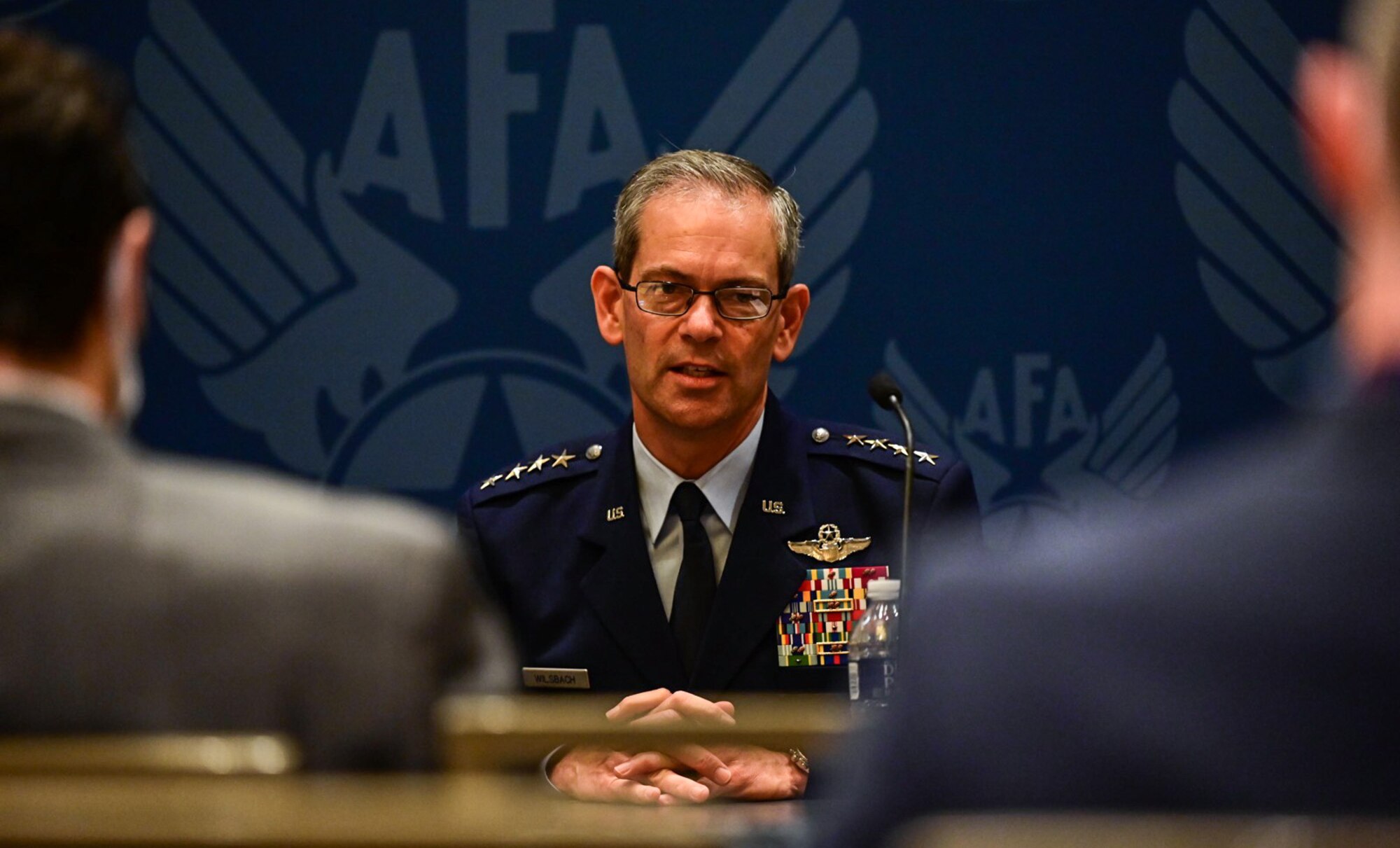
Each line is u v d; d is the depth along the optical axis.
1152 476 10.64
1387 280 1.67
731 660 6.64
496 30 10.80
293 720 2.59
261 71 10.88
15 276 2.71
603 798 5.39
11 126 2.71
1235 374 10.64
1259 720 1.66
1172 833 1.63
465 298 10.85
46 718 2.52
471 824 2.35
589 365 10.80
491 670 2.90
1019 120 10.69
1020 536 10.60
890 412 10.66
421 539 2.80
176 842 2.29
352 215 10.87
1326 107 1.71
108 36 10.90
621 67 10.77
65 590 2.56
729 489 6.95
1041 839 1.64
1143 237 10.66
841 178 10.71
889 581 6.24
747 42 10.70
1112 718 1.70
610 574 6.85
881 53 10.70
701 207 6.68
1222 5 10.62
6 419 2.67
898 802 1.78
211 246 10.89
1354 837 1.58
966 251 10.70
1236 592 1.69
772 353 6.95
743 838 2.58
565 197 10.80
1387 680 1.63
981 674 1.75
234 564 2.62
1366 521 1.67
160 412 10.91
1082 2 10.68
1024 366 10.68
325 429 10.89
